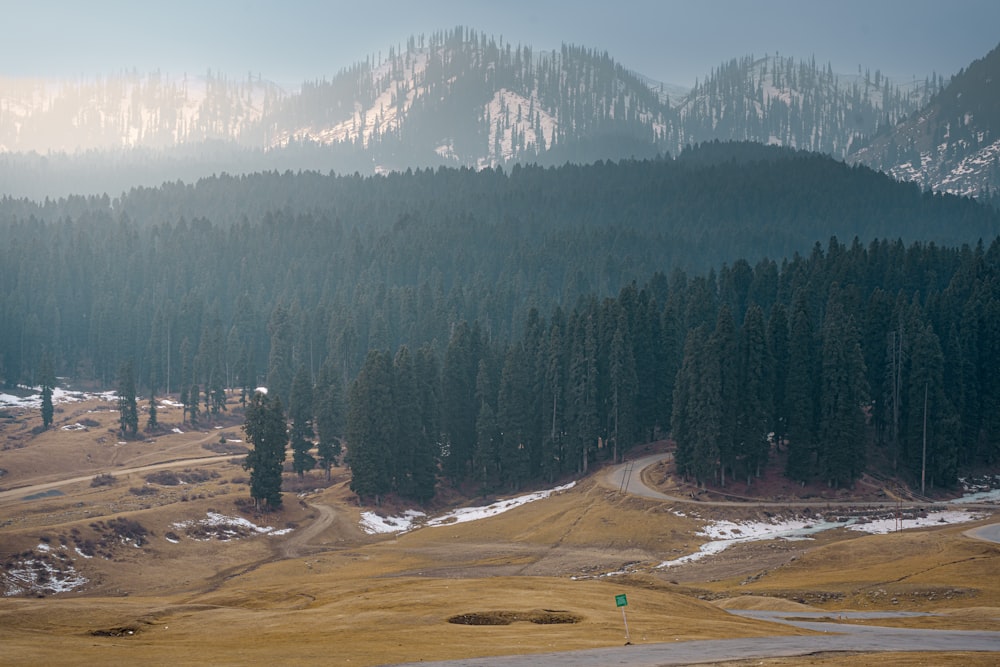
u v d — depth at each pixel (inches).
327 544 5319.9
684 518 5027.1
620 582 3257.9
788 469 5757.9
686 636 1876.2
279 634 1971.0
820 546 4003.4
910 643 1849.2
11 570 4138.8
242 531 5359.3
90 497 6235.2
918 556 3533.5
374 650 1702.8
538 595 2375.7
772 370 5866.1
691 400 5600.4
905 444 6028.5
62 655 1722.4
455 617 2078.0
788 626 2191.2
